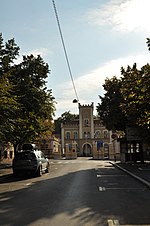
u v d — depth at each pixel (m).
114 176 23.41
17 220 9.28
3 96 21.25
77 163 44.09
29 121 29.33
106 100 35.72
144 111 19.41
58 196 13.74
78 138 102.94
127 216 9.67
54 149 79.75
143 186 17.31
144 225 8.55
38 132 31.95
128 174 24.17
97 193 14.62
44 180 21.17
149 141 28.30
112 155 59.31
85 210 10.64
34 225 8.67
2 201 12.80
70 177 22.84
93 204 11.74
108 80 35.81
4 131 24.34
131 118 28.03
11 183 19.92
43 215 9.91
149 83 17.91
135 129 31.72
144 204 11.68
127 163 36.78
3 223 8.94
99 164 40.59
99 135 102.00
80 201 12.41
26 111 29.12
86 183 18.81
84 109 103.06
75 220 9.23
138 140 33.22
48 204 11.81
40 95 30.00
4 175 24.59
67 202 12.20
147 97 18.25
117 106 34.44
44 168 26.03
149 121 19.56
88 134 102.38
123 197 13.39
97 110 36.75
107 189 16.06
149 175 22.11
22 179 22.50
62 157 79.19
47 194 14.44
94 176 23.47
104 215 9.85
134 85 19.25
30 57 30.61
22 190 16.25
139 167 30.33
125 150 38.78
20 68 30.16
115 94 34.97
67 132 103.62
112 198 13.12
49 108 31.09
